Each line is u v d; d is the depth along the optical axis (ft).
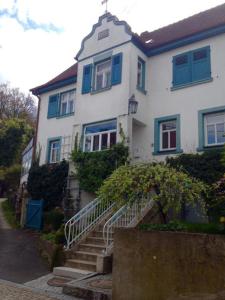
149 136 53.01
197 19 63.62
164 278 21.95
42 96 74.54
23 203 59.26
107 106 53.42
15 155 129.59
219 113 47.06
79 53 60.85
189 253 21.34
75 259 34.60
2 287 28.07
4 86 178.09
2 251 40.45
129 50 53.36
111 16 57.62
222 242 20.21
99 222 39.99
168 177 30.04
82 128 55.93
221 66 48.24
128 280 23.62
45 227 52.21
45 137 70.08
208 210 37.83
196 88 49.90
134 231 24.41
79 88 58.80
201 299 20.18
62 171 59.62
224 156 32.60
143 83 55.47
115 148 48.67
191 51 52.01
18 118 156.04
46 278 31.55
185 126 49.47
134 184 29.89
